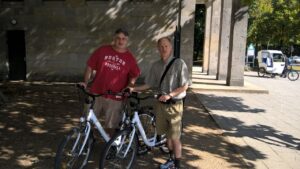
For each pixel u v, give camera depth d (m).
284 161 5.53
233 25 13.47
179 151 4.52
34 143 5.74
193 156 5.50
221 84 14.26
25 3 13.46
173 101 4.33
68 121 7.31
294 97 12.69
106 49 4.62
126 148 4.41
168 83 4.31
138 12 13.49
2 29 13.62
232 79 13.73
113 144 4.23
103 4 13.50
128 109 4.74
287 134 7.21
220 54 15.76
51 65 13.82
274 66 21.80
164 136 5.18
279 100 11.77
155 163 5.04
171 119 4.39
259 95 12.80
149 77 4.54
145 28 13.59
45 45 13.72
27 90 11.33
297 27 30.59
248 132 7.23
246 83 15.17
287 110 9.97
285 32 31.47
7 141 5.81
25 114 7.84
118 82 4.64
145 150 5.11
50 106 8.82
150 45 13.66
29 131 6.46
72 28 13.62
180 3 13.30
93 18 13.57
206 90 12.90
